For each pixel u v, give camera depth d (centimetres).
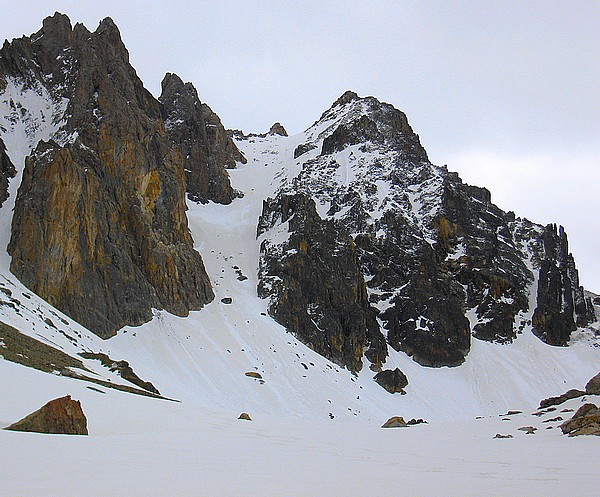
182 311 9694
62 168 8512
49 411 2634
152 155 10444
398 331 12912
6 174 9812
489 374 12650
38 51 12188
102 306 8419
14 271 7975
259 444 2986
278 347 9975
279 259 11950
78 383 4359
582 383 13200
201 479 1911
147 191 10169
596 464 2578
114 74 11000
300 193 13362
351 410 9088
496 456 2877
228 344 9469
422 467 2422
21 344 5459
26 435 2445
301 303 11294
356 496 1731
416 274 13662
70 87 11419
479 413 11450
